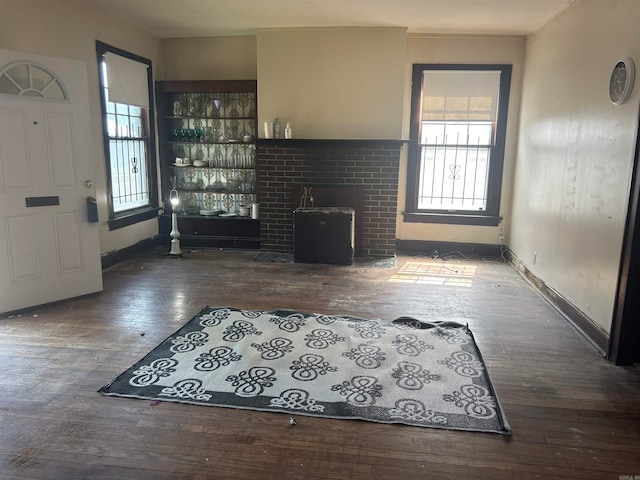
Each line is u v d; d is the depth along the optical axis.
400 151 5.56
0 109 3.50
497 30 5.31
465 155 5.87
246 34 5.80
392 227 5.70
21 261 3.75
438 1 4.30
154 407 2.47
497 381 2.79
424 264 5.52
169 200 6.24
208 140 6.16
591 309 3.41
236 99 6.04
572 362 3.05
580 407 2.53
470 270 5.30
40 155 3.77
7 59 3.51
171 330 3.48
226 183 6.28
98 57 4.80
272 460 2.09
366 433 2.28
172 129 6.23
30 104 3.67
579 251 3.65
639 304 2.91
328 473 2.01
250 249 6.11
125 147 5.48
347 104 5.56
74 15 4.44
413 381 2.74
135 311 3.86
